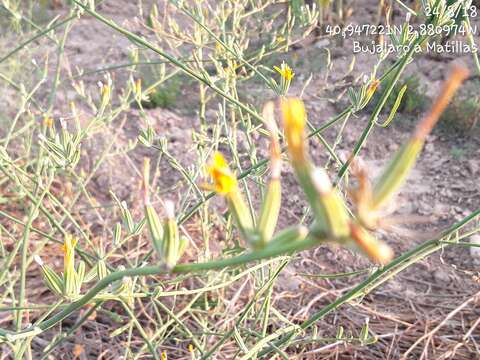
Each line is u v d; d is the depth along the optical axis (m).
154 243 0.96
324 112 4.07
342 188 2.40
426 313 2.69
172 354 2.50
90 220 3.16
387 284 2.87
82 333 2.55
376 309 2.72
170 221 0.92
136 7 5.55
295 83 4.34
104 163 3.54
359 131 3.91
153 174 3.56
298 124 0.76
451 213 3.28
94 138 3.66
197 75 2.01
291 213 3.34
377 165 3.63
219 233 3.10
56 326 2.59
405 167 0.80
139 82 2.34
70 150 1.83
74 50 4.84
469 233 1.85
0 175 3.22
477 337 2.56
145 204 0.97
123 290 1.54
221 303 2.56
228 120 3.91
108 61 4.71
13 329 2.46
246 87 4.09
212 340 2.50
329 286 2.86
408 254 1.79
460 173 3.55
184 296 2.67
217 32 3.30
